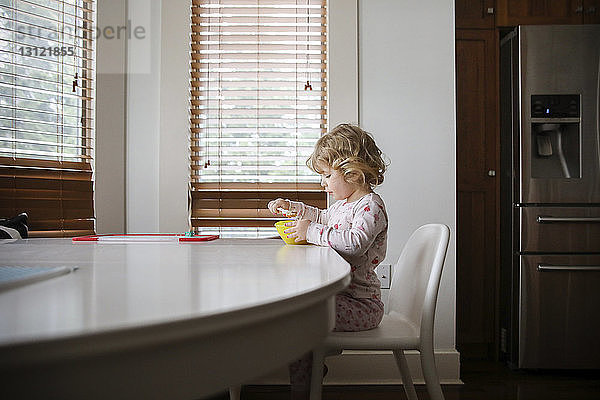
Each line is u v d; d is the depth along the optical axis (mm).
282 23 2957
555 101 3213
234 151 2973
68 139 2809
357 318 1801
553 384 3008
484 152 3553
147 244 1703
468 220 3553
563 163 3270
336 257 1267
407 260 1993
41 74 2701
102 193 2828
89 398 467
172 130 2891
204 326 538
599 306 3191
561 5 3557
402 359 1937
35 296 665
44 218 2646
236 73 2973
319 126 2979
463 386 2939
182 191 2896
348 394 2764
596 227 3199
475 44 3551
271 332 651
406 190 2951
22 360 427
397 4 2963
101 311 562
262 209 2957
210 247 1592
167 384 520
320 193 2967
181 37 2898
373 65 2957
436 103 2967
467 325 3551
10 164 2570
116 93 2865
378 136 2959
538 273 3203
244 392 2811
